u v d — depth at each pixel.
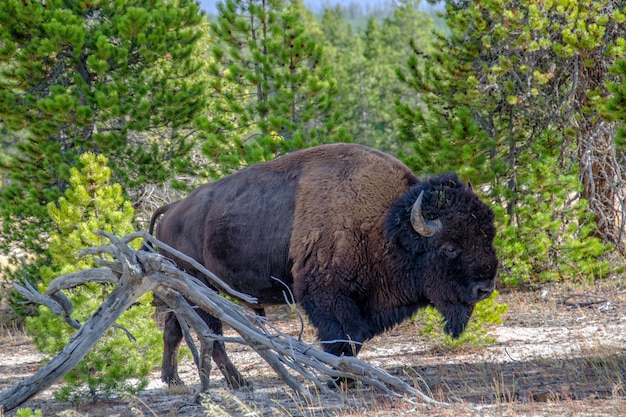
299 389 21.34
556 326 34.56
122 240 20.81
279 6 51.62
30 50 48.72
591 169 45.75
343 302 24.47
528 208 43.91
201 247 27.38
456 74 46.94
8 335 45.66
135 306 27.56
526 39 42.12
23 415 18.86
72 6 51.97
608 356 25.17
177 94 52.19
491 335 32.75
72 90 51.59
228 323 21.19
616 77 43.59
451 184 24.56
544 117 46.31
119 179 51.16
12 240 50.72
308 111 47.25
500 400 20.59
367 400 22.19
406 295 25.16
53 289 21.92
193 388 26.34
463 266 23.88
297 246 24.95
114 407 24.64
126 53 49.28
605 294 40.38
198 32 56.97
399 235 24.17
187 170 50.00
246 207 26.42
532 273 44.72
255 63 50.28
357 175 25.14
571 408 19.09
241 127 48.62
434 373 26.47
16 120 50.22
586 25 42.69
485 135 42.03
